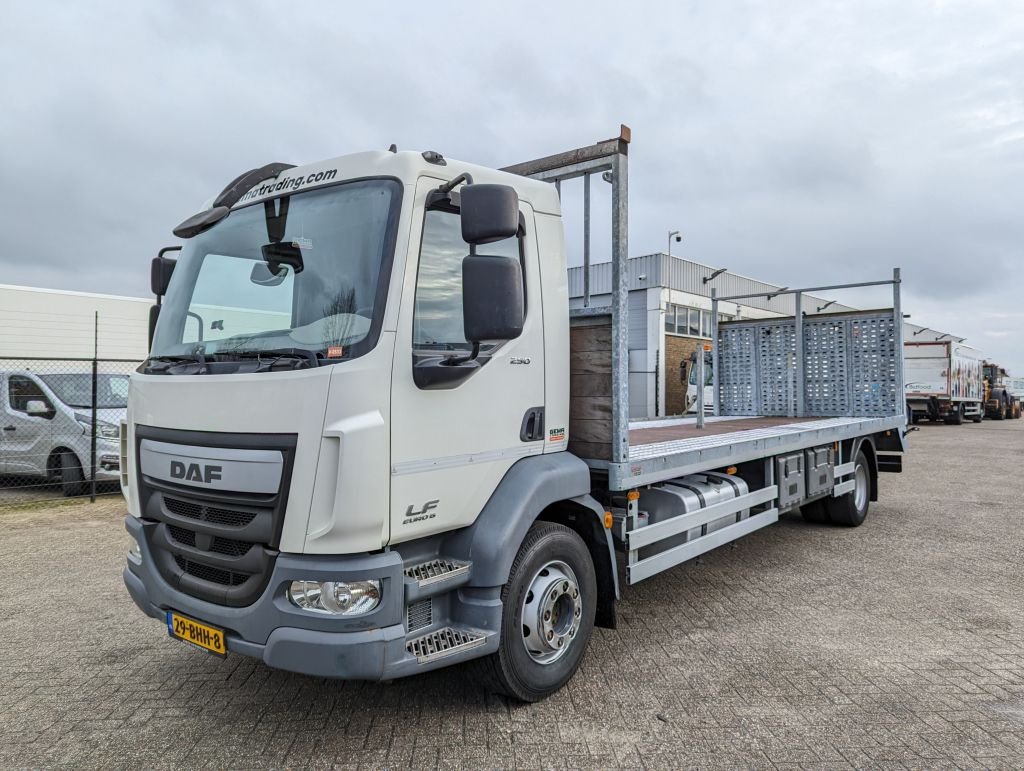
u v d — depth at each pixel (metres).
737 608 4.81
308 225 3.00
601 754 2.91
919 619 4.57
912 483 10.83
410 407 2.74
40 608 4.96
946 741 3.02
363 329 2.67
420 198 2.87
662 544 4.31
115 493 9.91
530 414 3.38
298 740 3.05
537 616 3.25
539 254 3.47
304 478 2.56
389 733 3.10
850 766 2.82
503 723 3.18
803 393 8.82
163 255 3.80
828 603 4.91
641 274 21.31
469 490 3.02
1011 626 4.44
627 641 4.19
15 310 12.82
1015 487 10.38
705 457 4.53
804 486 6.18
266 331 2.97
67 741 3.07
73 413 9.47
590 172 3.80
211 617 2.83
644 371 21.20
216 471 2.79
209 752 2.97
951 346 25.22
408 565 2.90
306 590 2.59
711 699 3.42
